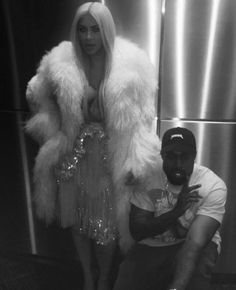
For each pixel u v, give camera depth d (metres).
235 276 2.36
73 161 1.95
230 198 2.26
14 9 2.25
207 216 1.66
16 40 2.30
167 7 2.07
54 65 1.86
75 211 2.04
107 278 2.12
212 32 2.07
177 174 1.67
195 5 2.05
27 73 2.32
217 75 2.12
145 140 1.85
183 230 1.72
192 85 2.14
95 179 1.95
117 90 1.79
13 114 2.40
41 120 1.97
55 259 2.55
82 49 1.87
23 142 2.42
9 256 2.61
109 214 1.98
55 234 2.51
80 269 2.48
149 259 1.75
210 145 2.19
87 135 1.92
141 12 2.09
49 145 1.96
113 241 2.06
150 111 1.88
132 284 1.75
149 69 1.88
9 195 2.54
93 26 1.80
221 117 2.16
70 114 1.86
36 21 2.24
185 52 2.10
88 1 2.14
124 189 1.88
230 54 2.09
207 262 1.68
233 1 2.03
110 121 1.83
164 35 2.09
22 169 2.46
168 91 2.15
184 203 1.62
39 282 2.34
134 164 1.82
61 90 1.84
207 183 1.69
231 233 2.30
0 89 2.41
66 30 2.20
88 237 2.07
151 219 1.68
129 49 1.86
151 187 1.75
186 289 1.63
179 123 2.17
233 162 2.21
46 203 2.08
